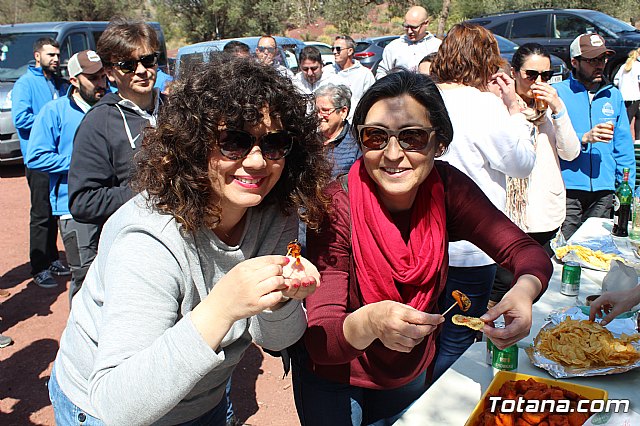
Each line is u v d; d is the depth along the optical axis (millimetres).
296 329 1537
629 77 7082
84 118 2621
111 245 1404
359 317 1528
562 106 3436
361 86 7031
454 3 26031
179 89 1362
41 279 5113
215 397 1644
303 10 34062
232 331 1477
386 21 32469
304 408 1943
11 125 8586
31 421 3189
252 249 1538
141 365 1156
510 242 1854
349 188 1774
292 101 1415
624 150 4137
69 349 1603
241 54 1469
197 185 1335
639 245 2939
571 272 2475
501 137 2580
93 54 3660
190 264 1370
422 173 1681
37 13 29391
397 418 1679
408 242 1771
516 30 11789
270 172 1408
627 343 1872
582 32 11047
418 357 1846
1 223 6945
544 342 1922
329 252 1729
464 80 2715
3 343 4012
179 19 31922
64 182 3553
